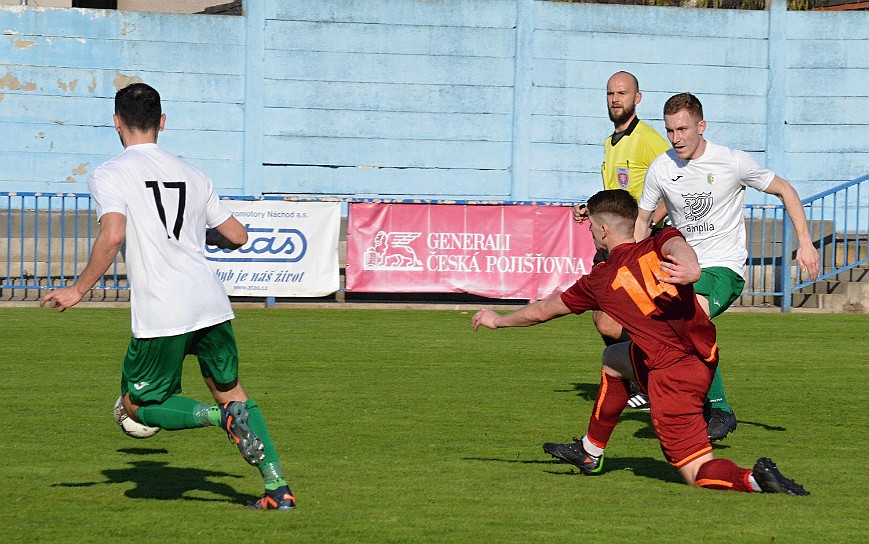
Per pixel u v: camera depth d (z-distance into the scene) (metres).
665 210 15.86
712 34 36.03
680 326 10.77
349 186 34.88
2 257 31.19
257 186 34.38
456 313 29.80
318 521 9.61
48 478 11.40
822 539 9.16
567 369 20.09
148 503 10.27
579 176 35.84
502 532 9.32
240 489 10.91
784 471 12.10
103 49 33.47
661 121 36.00
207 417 9.66
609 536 9.21
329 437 13.84
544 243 30.12
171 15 33.72
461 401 16.61
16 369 19.19
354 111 34.78
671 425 11.07
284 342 23.31
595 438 11.59
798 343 24.44
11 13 32.91
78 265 32.09
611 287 10.94
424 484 11.21
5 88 33.00
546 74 35.50
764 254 32.72
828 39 36.41
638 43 35.78
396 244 29.81
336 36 34.50
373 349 22.52
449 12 34.94
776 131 36.31
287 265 29.56
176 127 34.00
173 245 9.79
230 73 34.16
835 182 36.59
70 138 33.41
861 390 18.17
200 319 9.80
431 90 35.06
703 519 9.79
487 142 35.41
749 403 16.92
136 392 9.85
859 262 31.41
